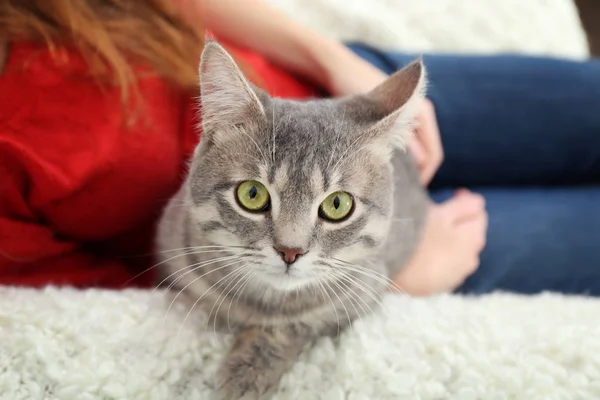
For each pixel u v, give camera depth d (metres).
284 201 0.35
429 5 0.63
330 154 0.35
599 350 0.34
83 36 0.37
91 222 0.41
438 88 0.52
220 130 0.36
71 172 0.37
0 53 0.36
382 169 0.37
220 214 0.36
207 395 0.33
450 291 0.47
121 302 0.36
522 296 0.41
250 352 0.35
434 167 0.50
